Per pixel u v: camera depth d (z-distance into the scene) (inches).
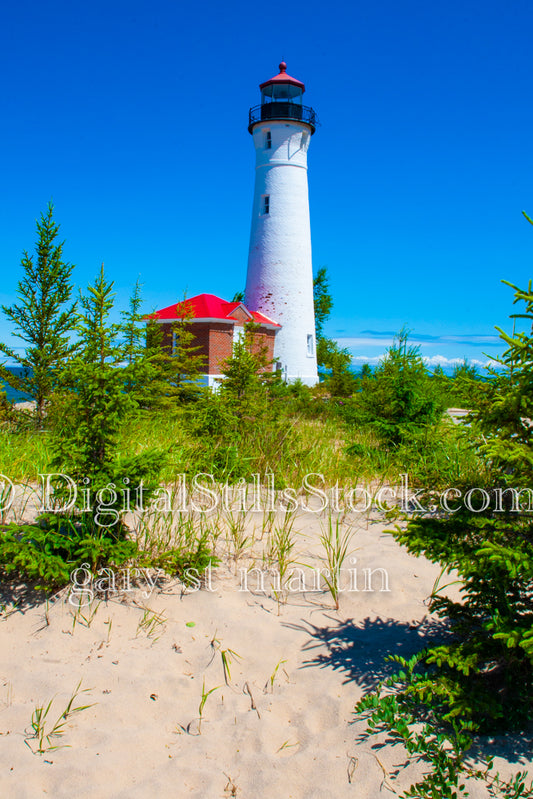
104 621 158.6
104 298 170.2
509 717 119.7
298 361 1234.6
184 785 107.5
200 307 1026.1
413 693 124.4
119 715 125.5
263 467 309.4
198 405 370.6
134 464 179.3
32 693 130.2
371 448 365.4
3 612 158.9
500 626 118.8
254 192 1269.7
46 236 417.1
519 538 126.9
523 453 118.7
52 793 104.0
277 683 139.0
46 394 406.3
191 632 157.9
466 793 101.9
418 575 194.7
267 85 1232.2
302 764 112.7
